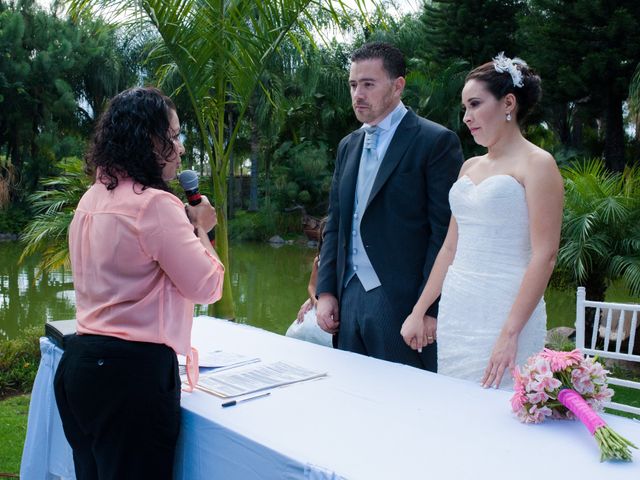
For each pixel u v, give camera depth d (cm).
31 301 902
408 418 150
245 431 142
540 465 125
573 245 551
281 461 130
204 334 238
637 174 600
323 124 2103
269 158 2284
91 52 2175
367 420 150
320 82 1995
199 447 154
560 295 829
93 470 160
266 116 2017
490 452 131
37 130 2275
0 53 2117
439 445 134
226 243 476
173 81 1385
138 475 153
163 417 153
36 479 213
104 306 153
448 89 1683
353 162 257
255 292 1070
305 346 220
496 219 206
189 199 190
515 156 207
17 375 473
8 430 364
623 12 1184
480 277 208
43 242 673
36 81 2175
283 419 150
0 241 1925
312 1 420
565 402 144
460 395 167
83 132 2378
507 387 198
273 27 425
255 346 220
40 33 2191
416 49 1925
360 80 242
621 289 786
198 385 175
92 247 156
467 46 1566
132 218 152
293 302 970
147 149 159
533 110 212
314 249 1881
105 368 150
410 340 222
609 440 128
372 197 243
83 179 645
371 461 126
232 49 446
